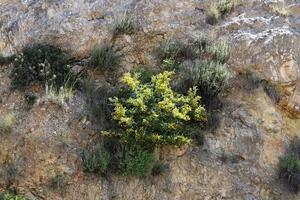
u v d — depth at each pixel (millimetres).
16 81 5281
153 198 4695
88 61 5613
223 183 4875
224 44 5738
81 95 5270
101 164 4695
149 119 4816
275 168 5137
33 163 4754
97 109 5082
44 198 4617
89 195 4637
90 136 4957
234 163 5035
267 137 5293
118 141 4848
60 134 4926
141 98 4926
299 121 5613
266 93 5559
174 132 4895
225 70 5457
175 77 5516
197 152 5000
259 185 4953
